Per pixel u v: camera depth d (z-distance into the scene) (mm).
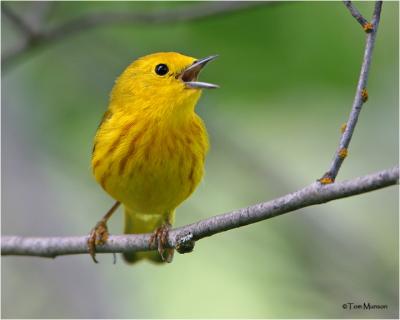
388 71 13969
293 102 13797
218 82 13391
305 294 12164
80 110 14516
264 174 14609
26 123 13758
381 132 14281
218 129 14680
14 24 12883
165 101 9461
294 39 13094
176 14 12086
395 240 13680
